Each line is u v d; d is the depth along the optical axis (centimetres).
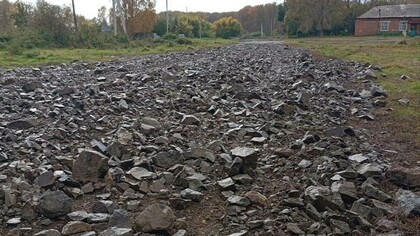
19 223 418
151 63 2056
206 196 489
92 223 415
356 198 469
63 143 675
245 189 507
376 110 940
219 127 789
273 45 4388
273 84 1280
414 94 1112
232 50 3419
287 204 459
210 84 1265
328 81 1324
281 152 621
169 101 1000
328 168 557
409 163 595
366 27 7325
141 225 396
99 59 2345
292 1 7650
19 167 550
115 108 914
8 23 4931
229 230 413
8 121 791
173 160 574
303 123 818
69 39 3503
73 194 481
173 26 7412
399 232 398
